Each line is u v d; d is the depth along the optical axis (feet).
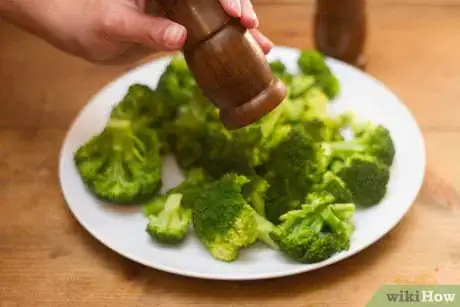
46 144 2.49
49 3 2.34
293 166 2.20
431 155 2.39
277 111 2.34
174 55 2.63
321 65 2.53
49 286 2.15
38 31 2.41
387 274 2.13
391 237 2.20
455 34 2.77
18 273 2.18
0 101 2.63
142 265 2.18
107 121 2.44
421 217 2.24
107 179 2.29
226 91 2.03
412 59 2.69
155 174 2.28
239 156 2.26
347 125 2.41
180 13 2.00
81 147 2.34
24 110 2.60
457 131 2.45
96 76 2.71
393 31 2.79
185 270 2.09
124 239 2.18
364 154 2.27
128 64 2.73
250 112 2.04
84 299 2.12
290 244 2.07
